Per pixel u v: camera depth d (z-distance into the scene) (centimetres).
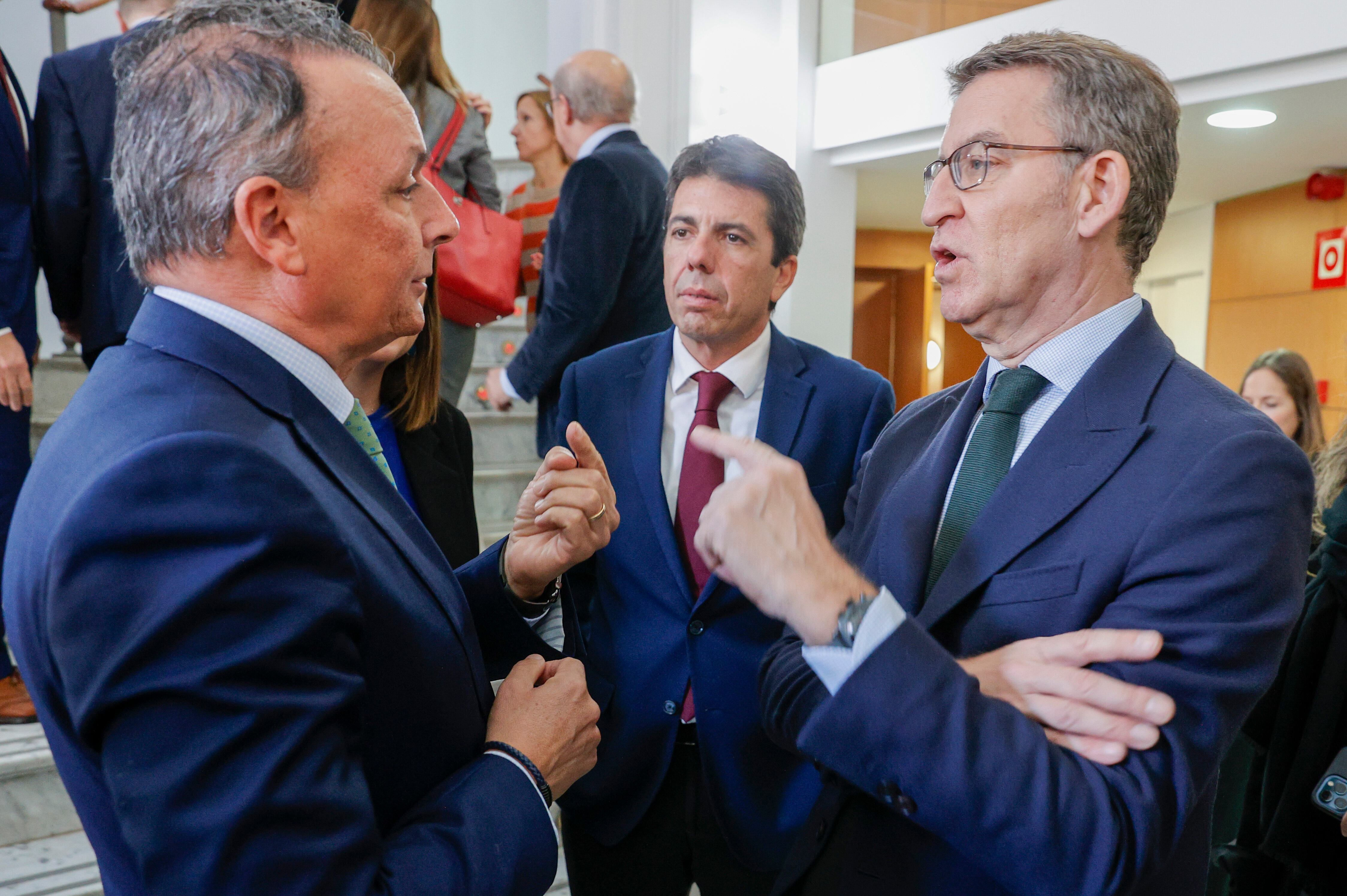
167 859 57
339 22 79
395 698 76
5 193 203
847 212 446
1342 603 175
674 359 153
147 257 76
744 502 82
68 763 68
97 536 59
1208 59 322
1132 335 93
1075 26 351
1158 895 86
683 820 141
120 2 212
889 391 152
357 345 82
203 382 71
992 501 92
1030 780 74
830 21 430
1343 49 296
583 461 111
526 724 87
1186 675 77
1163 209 93
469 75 545
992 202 91
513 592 112
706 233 140
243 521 61
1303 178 505
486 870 73
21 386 208
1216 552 78
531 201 323
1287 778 178
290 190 73
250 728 59
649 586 141
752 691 136
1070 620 85
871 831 94
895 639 79
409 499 141
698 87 412
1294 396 282
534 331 237
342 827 62
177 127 72
